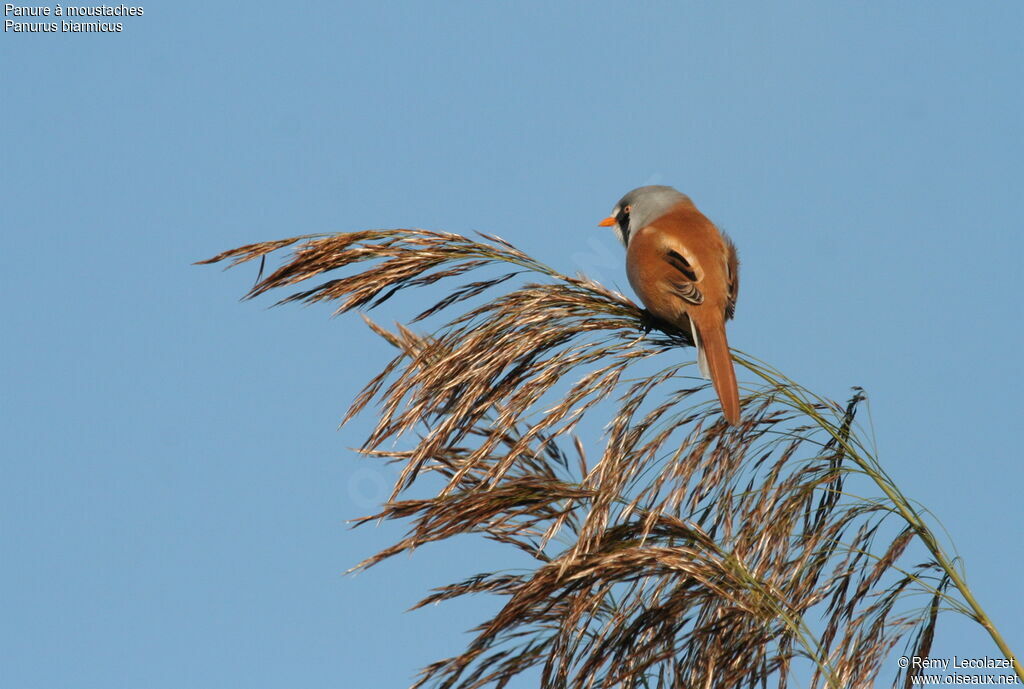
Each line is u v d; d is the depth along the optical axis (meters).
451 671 7.62
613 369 7.98
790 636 7.29
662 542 7.61
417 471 7.94
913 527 7.88
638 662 7.34
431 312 8.73
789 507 7.82
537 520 8.02
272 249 8.52
